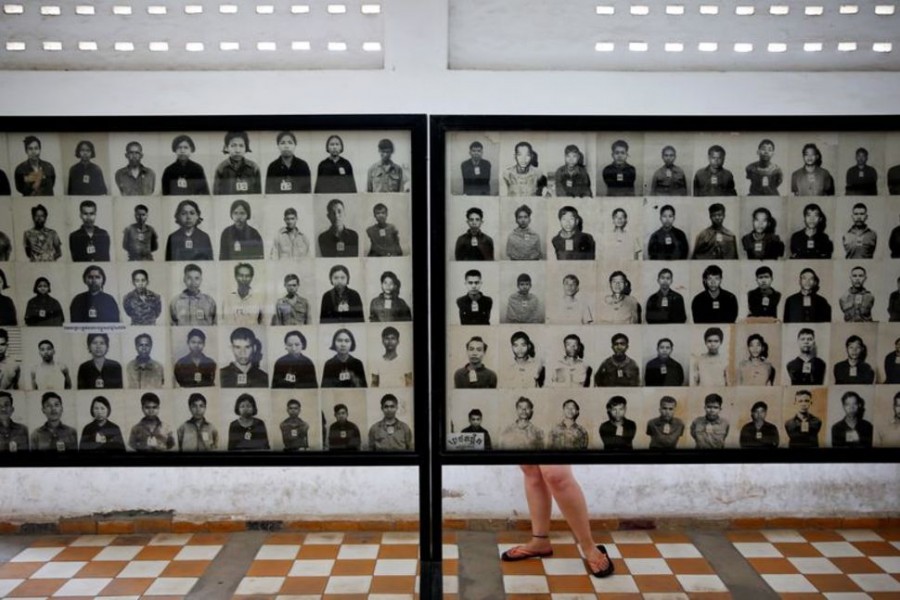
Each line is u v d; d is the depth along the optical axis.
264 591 3.28
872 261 2.59
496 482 3.99
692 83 3.54
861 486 3.99
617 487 4.00
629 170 2.55
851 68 3.54
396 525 3.97
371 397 2.62
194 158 2.55
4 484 3.96
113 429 2.63
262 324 2.60
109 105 3.51
